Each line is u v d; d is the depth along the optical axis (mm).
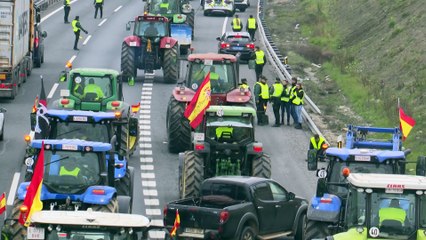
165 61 108188
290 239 60938
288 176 76875
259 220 56500
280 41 154875
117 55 125312
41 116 63188
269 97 94438
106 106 76500
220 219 53719
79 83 77000
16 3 96625
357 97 115062
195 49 132000
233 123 67062
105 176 52125
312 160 57562
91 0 179250
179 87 81000
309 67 136875
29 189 46188
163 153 81438
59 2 175250
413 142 93812
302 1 186375
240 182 56406
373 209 44406
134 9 168125
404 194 44281
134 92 103688
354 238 44156
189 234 54250
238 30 142375
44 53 124688
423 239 43938
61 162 51781
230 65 81688
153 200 68375
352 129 65312
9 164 74875
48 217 40094
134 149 75812
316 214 50750
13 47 95938
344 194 53812
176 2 128875
